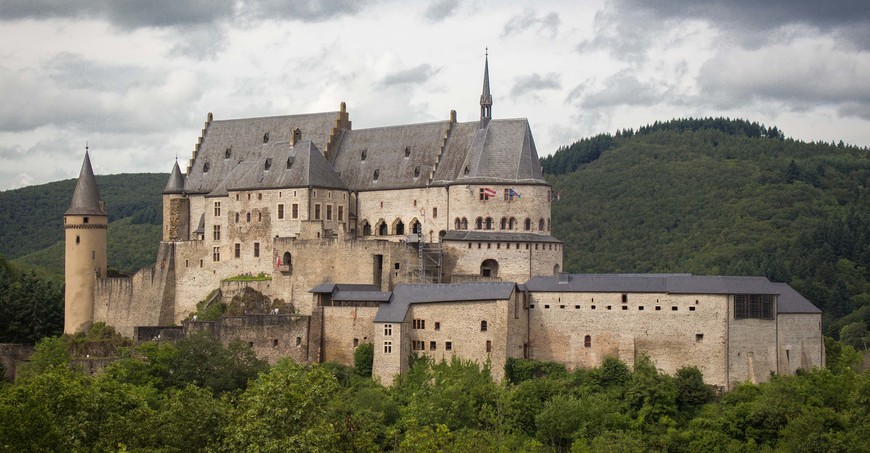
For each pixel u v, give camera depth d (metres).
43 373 171.75
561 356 192.25
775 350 189.75
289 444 127.44
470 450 149.38
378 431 165.38
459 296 192.00
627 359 188.75
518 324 191.25
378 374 192.50
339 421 143.12
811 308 196.00
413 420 158.25
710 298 186.00
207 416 141.88
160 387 191.00
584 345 191.25
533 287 194.88
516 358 190.38
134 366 191.38
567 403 173.88
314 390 139.50
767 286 190.88
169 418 141.00
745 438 174.00
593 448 164.75
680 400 181.62
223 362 193.62
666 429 175.50
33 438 128.00
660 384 180.25
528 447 168.88
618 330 189.75
